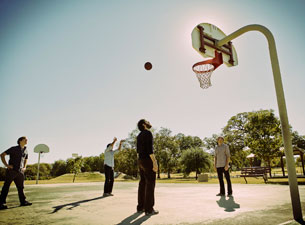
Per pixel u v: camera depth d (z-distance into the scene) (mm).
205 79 6277
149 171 3385
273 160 23141
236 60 6523
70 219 3068
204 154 29750
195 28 5836
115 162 47312
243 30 4406
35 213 3551
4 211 3771
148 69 5770
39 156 15320
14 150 4504
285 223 2652
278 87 3270
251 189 7047
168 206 4039
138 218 3076
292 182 2967
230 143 37344
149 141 3426
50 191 7902
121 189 8352
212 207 3873
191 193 6363
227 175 5766
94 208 3965
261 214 3193
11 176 4301
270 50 3500
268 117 21031
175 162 45500
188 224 2691
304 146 39094
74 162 26328
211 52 5973
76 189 8648
